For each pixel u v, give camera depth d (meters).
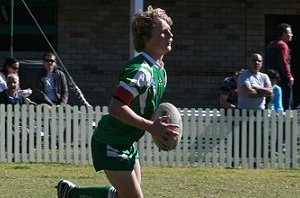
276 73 41.22
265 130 36.69
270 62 43.00
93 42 52.28
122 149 16.61
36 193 26.66
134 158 16.88
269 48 43.06
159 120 15.93
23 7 52.06
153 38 16.38
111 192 17.05
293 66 53.44
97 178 30.67
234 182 30.50
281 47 42.72
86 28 52.25
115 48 52.31
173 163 36.47
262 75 37.84
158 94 16.58
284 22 53.31
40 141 36.38
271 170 35.88
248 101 37.50
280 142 36.75
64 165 35.59
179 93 52.03
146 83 16.14
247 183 30.30
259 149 36.69
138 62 16.30
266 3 52.78
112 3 52.31
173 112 16.31
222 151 36.72
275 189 28.81
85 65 52.19
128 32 52.38
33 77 43.00
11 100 37.97
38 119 36.28
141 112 16.36
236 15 52.75
